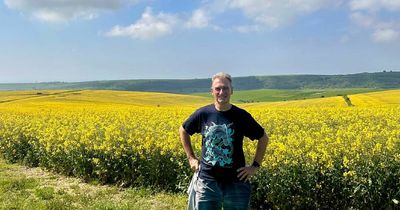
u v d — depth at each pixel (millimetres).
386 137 11148
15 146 16859
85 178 13047
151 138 12258
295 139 11078
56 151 13953
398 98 53469
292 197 9234
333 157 9414
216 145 5586
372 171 8703
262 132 5707
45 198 10562
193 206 5738
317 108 28703
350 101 50719
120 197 10805
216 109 5723
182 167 10711
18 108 37406
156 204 10031
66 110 32156
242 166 5660
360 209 8859
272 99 112875
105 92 93375
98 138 13180
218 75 5680
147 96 88750
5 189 11367
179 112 27219
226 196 5590
